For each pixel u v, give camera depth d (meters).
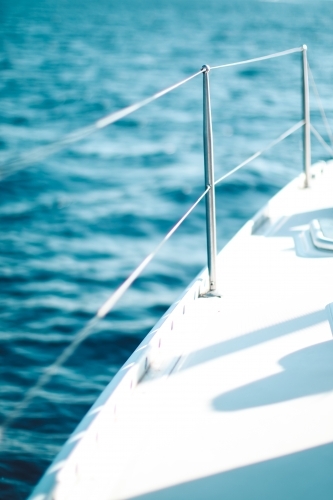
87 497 1.44
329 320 2.34
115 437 1.67
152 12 113.56
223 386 1.91
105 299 8.08
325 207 3.79
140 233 10.91
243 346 2.16
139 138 19.36
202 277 2.67
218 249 9.95
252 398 1.84
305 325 2.30
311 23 84.94
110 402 1.72
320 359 2.05
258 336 2.23
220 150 17.27
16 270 9.05
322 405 1.79
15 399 5.59
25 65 38.41
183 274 8.93
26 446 4.80
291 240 3.29
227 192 13.06
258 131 19.81
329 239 3.06
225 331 2.28
